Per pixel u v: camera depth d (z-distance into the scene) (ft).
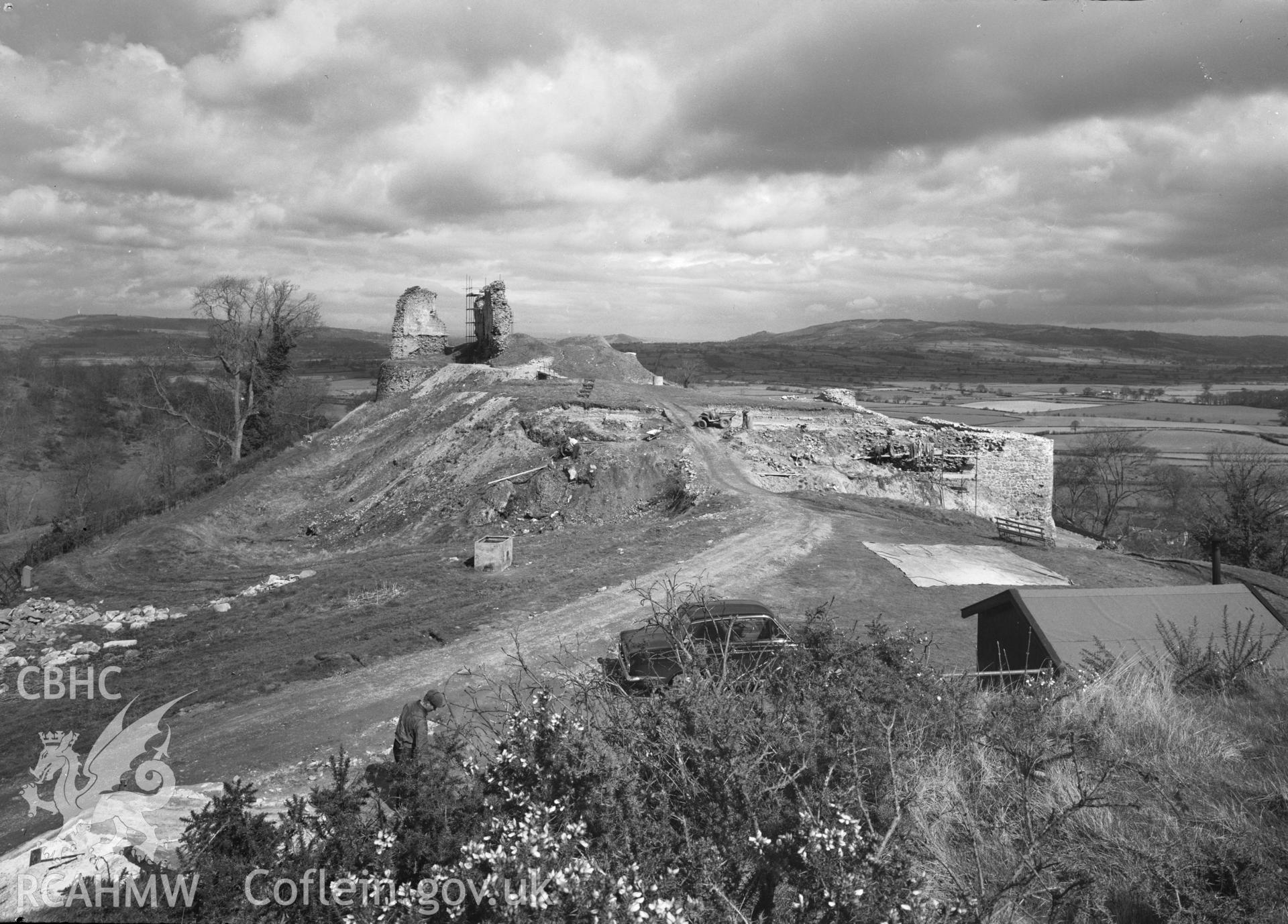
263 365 206.90
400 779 19.21
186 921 16.26
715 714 19.56
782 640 32.91
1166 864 15.72
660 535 92.68
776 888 15.98
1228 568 97.14
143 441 271.90
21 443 281.54
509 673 50.16
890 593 71.82
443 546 106.42
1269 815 18.40
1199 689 30.83
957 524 109.50
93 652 70.28
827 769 18.71
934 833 17.80
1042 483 134.10
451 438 150.00
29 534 191.01
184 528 130.11
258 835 17.89
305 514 145.28
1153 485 226.99
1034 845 16.07
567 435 131.75
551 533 103.96
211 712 46.91
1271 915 14.57
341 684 50.24
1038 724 22.56
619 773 18.11
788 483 124.16
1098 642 33.09
